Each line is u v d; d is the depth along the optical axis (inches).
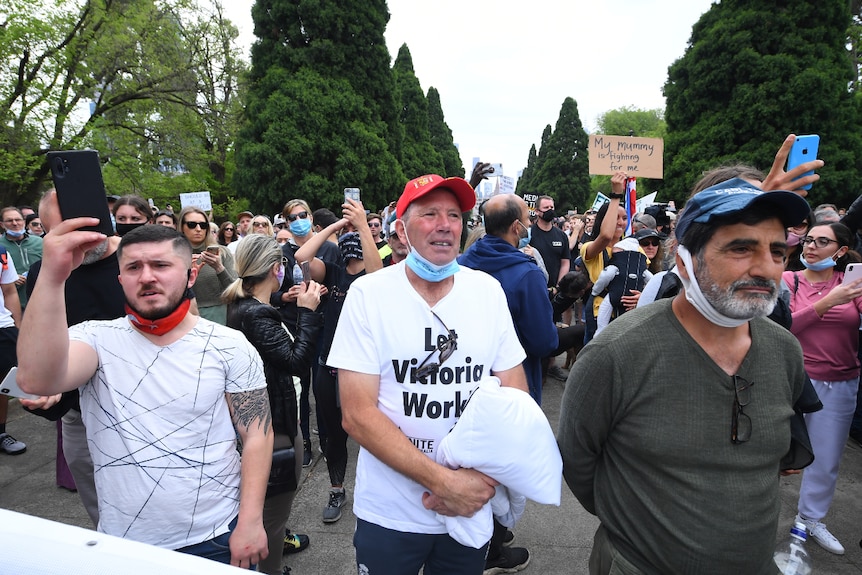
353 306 61.4
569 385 55.4
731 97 633.6
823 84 565.6
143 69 529.7
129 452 56.4
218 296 146.7
